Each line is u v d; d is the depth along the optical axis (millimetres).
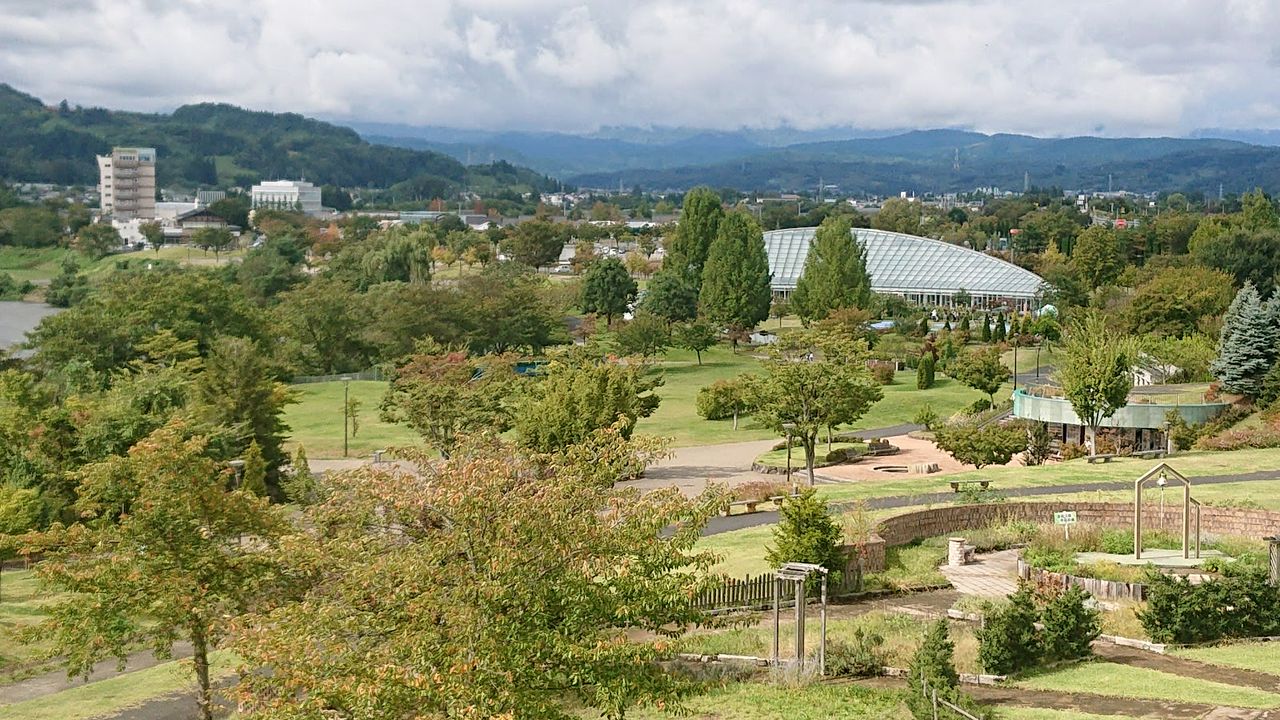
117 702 32062
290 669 19281
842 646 31141
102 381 87312
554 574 20312
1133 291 136750
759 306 143750
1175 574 37375
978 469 65875
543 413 58438
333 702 19016
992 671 28609
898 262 196000
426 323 118312
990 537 45531
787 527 37875
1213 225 180375
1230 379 76812
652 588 20750
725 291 142250
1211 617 30938
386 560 20391
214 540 28469
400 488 21516
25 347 100500
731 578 37219
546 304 130250
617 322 148500
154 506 27312
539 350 127188
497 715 18312
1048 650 29312
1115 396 66188
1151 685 26922
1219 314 111812
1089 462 63219
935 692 24406
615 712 20266
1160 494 50344
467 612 18984
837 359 62812
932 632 27688
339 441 82938
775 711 26375
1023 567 40156
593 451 23719
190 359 84938
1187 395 78875
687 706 26859
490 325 121688
